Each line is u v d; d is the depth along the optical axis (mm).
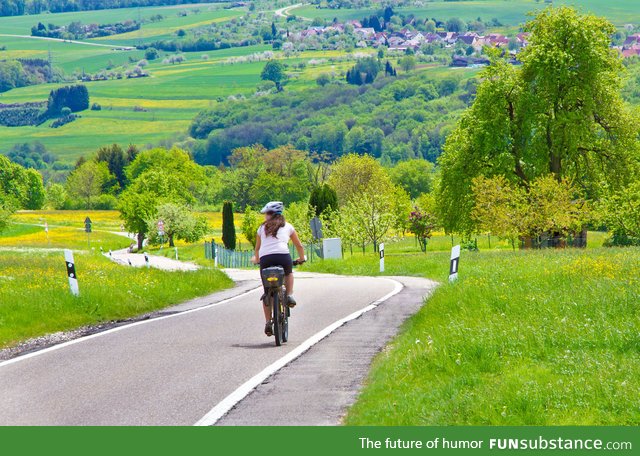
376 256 106125
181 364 24219
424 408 17781
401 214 178500
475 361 21516
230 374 22516
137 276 55062
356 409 18422
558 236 111688
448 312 30875
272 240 28078
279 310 27469
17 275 56906
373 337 28844
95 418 18188
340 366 23469
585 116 118250
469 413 17328
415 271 76250
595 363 20156
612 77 119812
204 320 35625
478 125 120875
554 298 30625
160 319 36844
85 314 38062
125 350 27266
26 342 31672
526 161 120375
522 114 119750
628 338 22859
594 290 31750
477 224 118688
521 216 102938
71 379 22531
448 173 124125
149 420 17922
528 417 16953
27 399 20250
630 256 51719
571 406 17500
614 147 119938
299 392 20234
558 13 120250
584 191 121562
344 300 43000
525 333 23719
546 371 20344
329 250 115000
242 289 56969
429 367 21578
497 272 47969
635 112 120875
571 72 116688
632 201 103125
